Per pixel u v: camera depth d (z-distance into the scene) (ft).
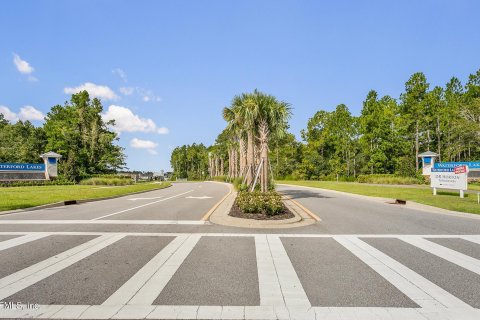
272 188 67.92
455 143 149.69
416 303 12.90
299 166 217.36
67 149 187.32
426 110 170.81
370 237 25.79
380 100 199.62
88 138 198.59
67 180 144.87
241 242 23.86
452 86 187.52
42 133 195.00
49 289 14.40
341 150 211.00
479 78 172.86
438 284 15.07
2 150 189.88
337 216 37.55
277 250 21.45
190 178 350.64
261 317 11.69
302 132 246.88
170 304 12.77
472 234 27.09
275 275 16.29
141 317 11.68
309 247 22.31
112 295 13.69
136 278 15.87
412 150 188.65
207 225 31.45
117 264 18.25
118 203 55.01
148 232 27.84
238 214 35.91
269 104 56.70
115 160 209.97
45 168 140.26
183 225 31.42
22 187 108.37
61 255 20.22
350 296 13.58
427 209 44.57
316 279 15.69
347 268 17.52
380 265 18.07
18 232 27.86
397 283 15.19
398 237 25.80
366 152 191.93
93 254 20.47
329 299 13.28
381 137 179.52
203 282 15.28
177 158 407.23
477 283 15.24
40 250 21.50
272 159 242.99
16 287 14.69
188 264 18.20
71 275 16.34
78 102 204.74
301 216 36.81
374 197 61.77
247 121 58.18
